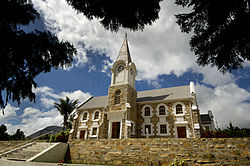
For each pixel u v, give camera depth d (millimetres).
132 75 27562
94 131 25766
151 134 21922
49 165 9227
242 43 4469
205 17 4918
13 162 10242
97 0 5039
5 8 4473
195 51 5562
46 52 5375
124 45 30703
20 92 5230
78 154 14133
